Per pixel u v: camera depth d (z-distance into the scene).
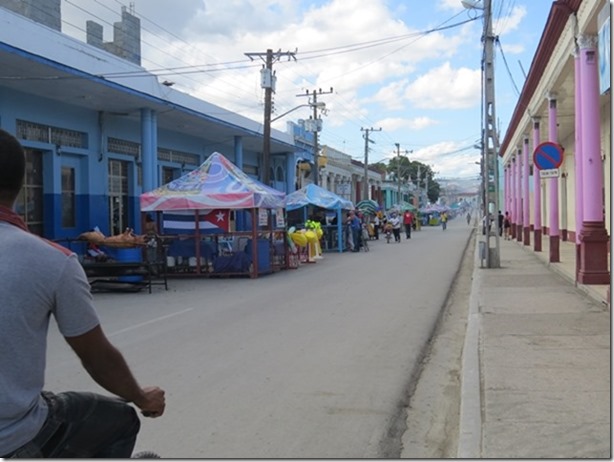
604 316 10.70
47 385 7.15
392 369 7.87
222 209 19.55
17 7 21.55
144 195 19.34
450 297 14.50
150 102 22.48
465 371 7.38
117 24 28.06
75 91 20.31
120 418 2.91
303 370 7.81
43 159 21.33
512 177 40.66
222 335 10.05
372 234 44.22
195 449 5.27
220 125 29.05
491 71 20.25
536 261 21.69
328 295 14.70
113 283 16.33
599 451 4.82
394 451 5.28
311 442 5.45
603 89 10.84
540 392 6.41
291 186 43.41
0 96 19.17
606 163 20.22
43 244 2.52
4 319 2.34
